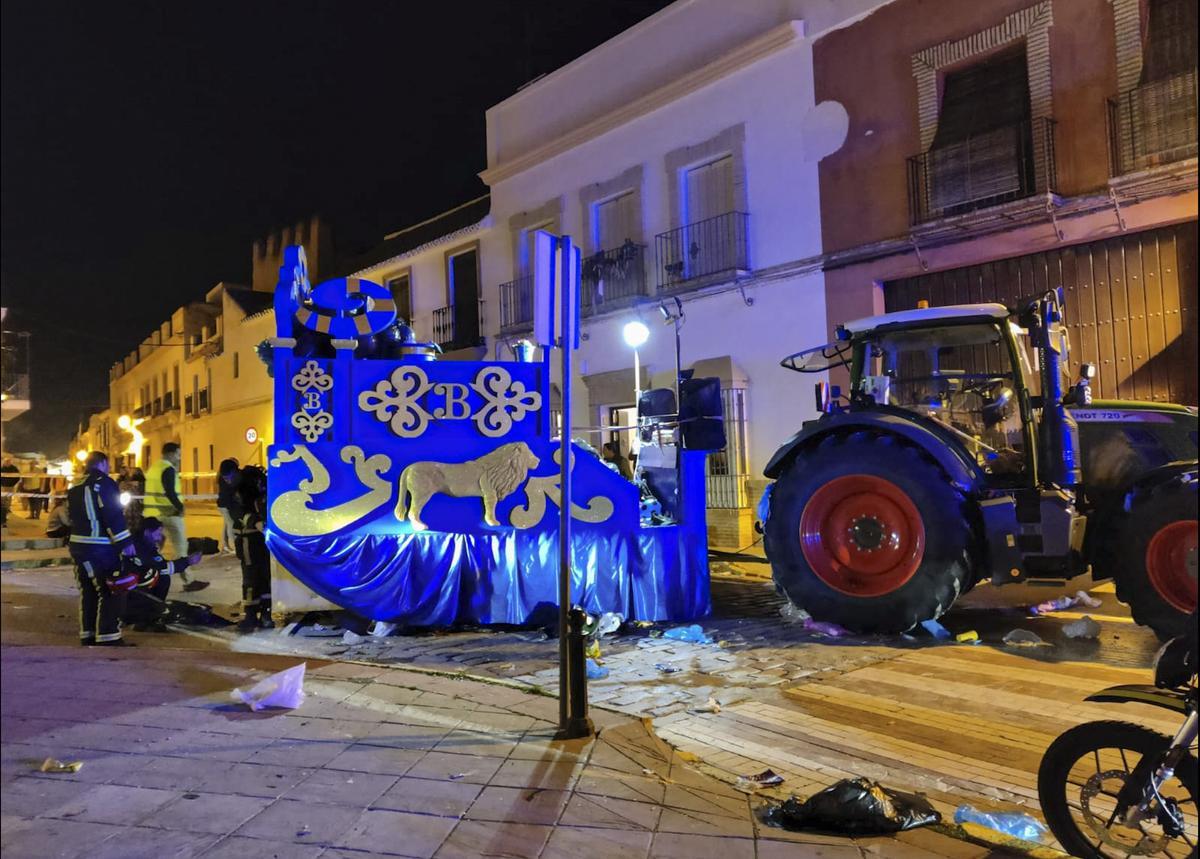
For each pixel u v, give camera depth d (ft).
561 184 53.67
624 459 37.58
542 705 15.67
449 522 23.73
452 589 23.31
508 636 22.98
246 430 75.87
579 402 52.37
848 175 38.96
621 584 23.72
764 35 41.16
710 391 24.50
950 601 21.65
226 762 12.64
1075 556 21.12
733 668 19.31
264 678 17.34
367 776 12.13
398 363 24.00
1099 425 22.39
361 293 23.95
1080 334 32.63
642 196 48.34
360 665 18.76
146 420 103.45
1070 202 31.91
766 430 42.29
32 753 12.97
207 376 85.76
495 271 59.06
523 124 56.49
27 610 27.07
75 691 16.38
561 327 14.61
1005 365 24.95
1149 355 30.99
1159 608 19.08
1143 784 9.45
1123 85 31.04
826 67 39.63
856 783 11.27
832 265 39.45
